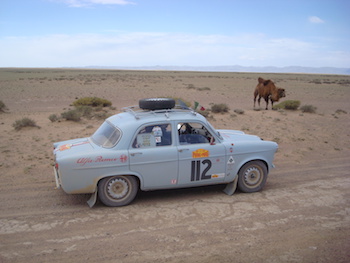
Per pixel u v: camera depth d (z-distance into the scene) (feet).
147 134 20.66
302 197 22.48
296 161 33.04
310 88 161.99
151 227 17.66
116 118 22.58
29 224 17.98
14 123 49.03
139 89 134.21
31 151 34.40
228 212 19.77
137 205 20.86
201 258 14.55
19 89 124.88
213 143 21.86
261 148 22.99
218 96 115.24
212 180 22.16
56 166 20.10
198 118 21.80
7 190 23.38
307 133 47.70
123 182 20.52
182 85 162.91
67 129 46.24
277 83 196.34
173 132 21.06
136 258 14.51
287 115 64.64
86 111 62.34
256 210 20.11
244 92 132.67
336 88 164.96
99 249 15.29
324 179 26.86
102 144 20.79
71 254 14.84
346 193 23.38
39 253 14.92
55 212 19.67
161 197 22.40
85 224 18.02
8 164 29.60
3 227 17.58
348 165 31.68
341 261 14.47
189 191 23.67
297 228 17.66
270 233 17.04
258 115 63.62
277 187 24.70
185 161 21.15
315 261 14.44
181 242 15.99
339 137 45.80
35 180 25.63
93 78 212.64
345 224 18.22
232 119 57.77
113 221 18.43
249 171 23.17
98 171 19.72
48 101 93.04
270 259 14.56
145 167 20.44
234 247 15.56
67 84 152.97
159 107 21.75
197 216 19.15
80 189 19.80
